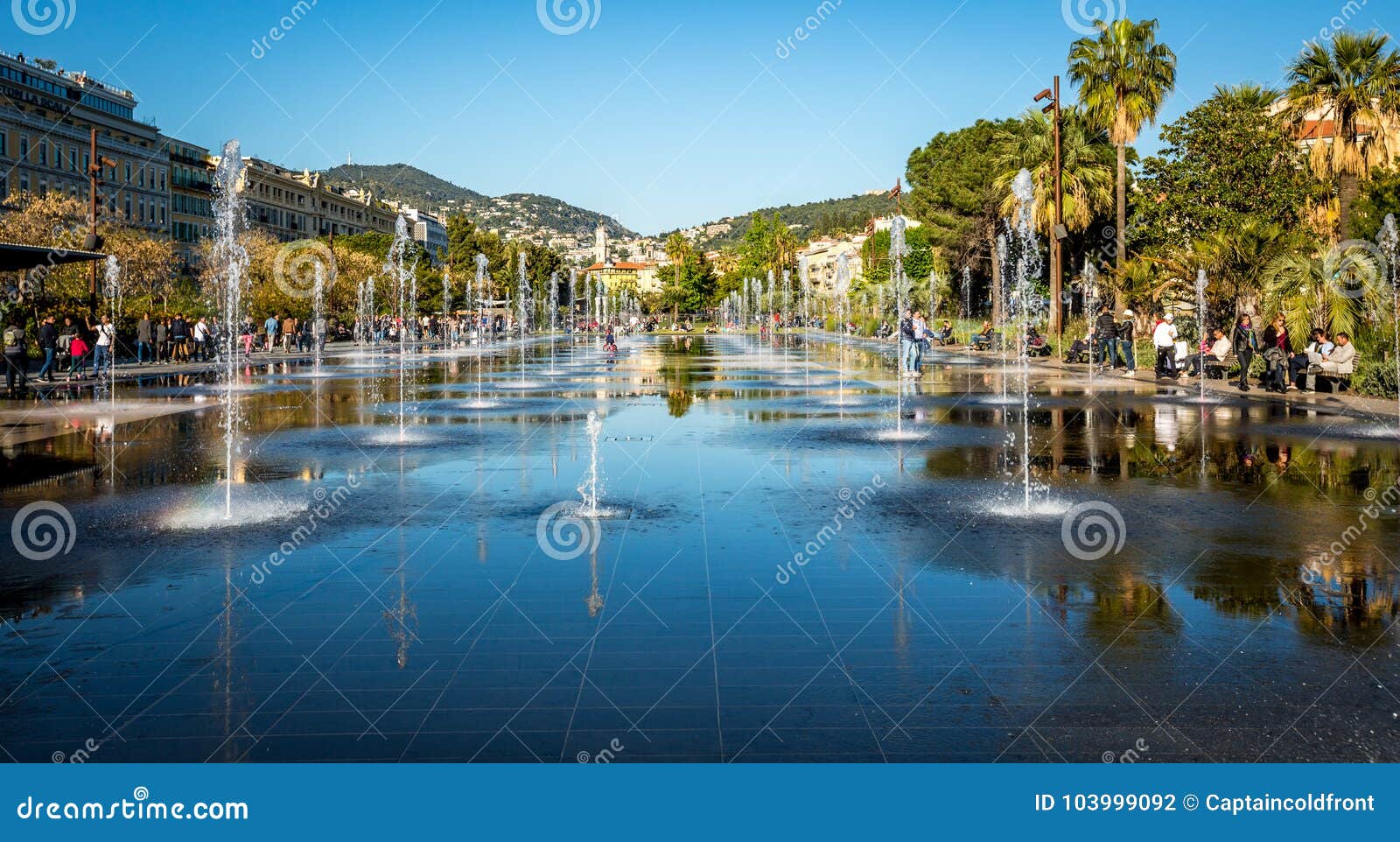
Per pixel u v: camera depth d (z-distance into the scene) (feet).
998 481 35.83
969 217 203.92
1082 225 156.97
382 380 97.55
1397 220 101.14
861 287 304.71
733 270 510.58
